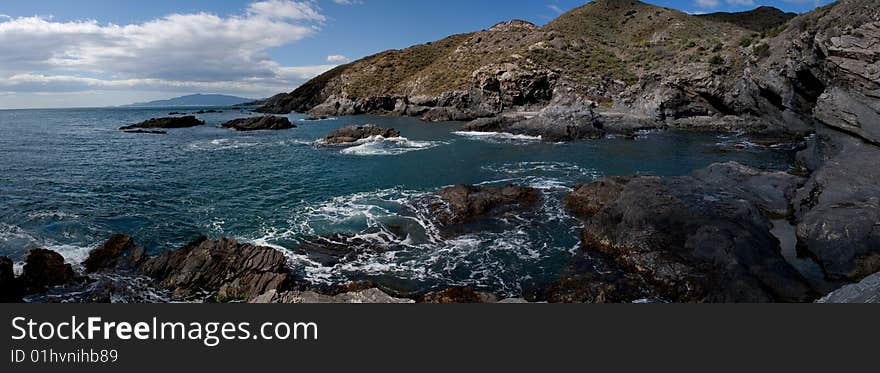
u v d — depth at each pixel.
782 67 38.25
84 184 22.38
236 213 17.44
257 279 10.97
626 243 12.55
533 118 47.09
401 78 97.75
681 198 14.62
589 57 71.81
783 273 10.36
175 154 33.97
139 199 19.56
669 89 48.66
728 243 11.13
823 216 12.25
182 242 14.41
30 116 110.81
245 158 31.70
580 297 10.37
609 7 106.56
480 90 70.06
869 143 19.56
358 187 21.92
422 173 25.44
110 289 10.59
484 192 17.94
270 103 124.12
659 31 82.50
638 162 28.30
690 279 10.30
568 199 17.73
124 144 40.81
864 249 11.04
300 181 23.42
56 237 14.38
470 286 11.28
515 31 92.75
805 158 24.83
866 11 27.00
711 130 44.69
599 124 44.41
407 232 15.05
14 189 20.66
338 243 14.19
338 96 95.00
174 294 10.59
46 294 10.28
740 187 17.66
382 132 44.00
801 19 40.97
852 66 21.42
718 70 47.72
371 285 11.12
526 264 12.47
